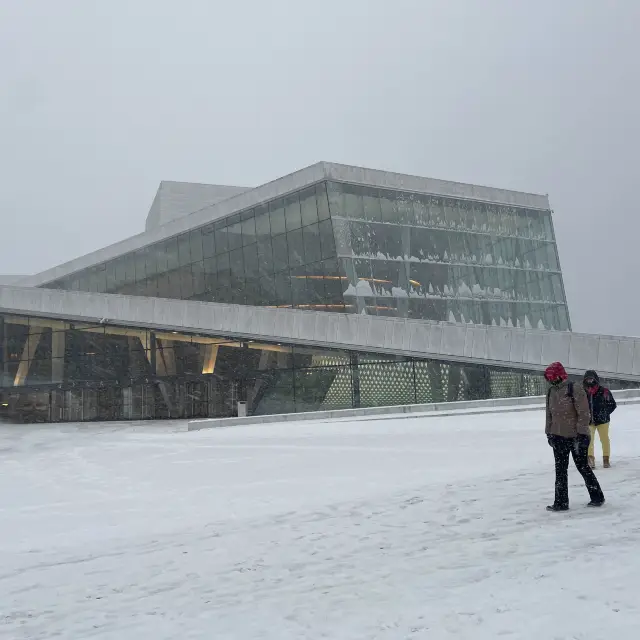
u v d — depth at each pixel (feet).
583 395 26.58
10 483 59.72
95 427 123.75
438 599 17.25
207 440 80.89
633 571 17.76
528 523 24.84
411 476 44.32
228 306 124.06
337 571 21.13
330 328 114.21
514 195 155.12
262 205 141.90
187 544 28.60
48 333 141.49
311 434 77.77
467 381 102.17
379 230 135.54
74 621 18.92
